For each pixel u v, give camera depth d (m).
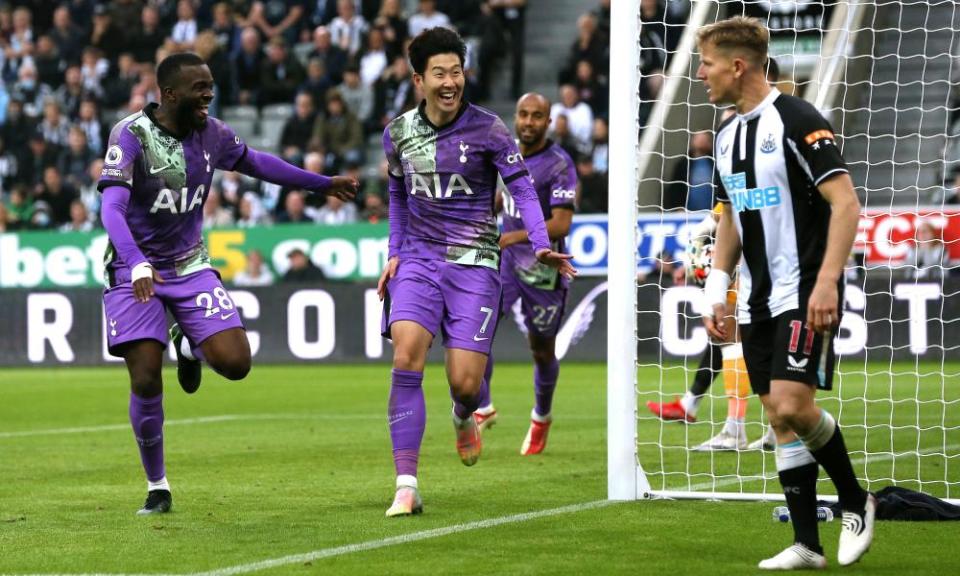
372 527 16.08
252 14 64.44
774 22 52.19
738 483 20.12
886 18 52.53
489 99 62.41
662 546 14.63
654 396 35.97
